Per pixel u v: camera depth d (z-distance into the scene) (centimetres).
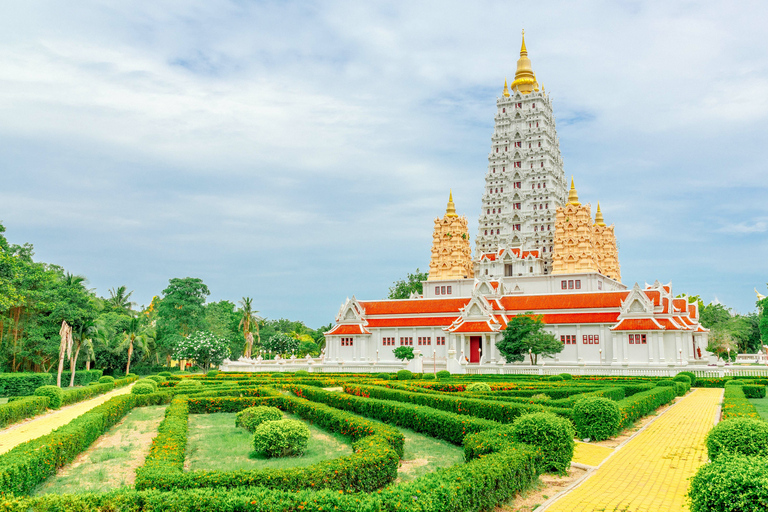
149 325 14150
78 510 1520
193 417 4181
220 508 1544
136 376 8225
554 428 2239
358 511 1488
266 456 2692
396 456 2169
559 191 12638
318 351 16425
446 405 3706
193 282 13412
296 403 4028
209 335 11025
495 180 12744
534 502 1914
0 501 1506
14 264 7644
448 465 2461
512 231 12375
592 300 8994
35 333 8706
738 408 3341
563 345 8431
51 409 4719
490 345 9056
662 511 1786
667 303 8356
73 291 8938
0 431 3694
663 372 6975
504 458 1925
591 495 1966
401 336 10012
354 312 10369
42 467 2177
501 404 3256
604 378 6359
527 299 9588
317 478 1842
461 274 11994
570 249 11031
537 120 12569
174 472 1877
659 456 2586
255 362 10362
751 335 14988
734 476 1406
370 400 3878
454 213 12612
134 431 3516
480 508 1706
